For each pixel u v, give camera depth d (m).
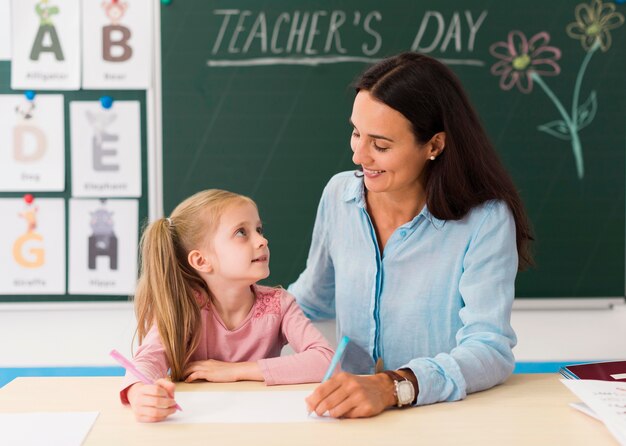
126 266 2.06
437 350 1.30
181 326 1.21
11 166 2.05
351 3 2.05
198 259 1.26
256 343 1.28
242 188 2.08
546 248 2.08
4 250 2.06
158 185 2.06
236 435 0.90
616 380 1.10
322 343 1.24
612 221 2.08
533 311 2.08
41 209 2.06
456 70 2.06
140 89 2.05
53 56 2.04
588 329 2.08
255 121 2.07
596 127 2.07
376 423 0.94
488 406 1.02
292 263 2.09
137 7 2.04
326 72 2.06
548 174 2.08
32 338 2.05
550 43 2.06
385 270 1.31
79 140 2.05
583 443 0.87
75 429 0.92
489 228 1.22
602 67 2.07
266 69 2.06
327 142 2.07
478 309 1.17
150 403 0.95
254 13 2.05
